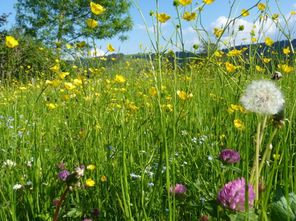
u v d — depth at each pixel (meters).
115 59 6.95
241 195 1.63
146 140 3.39
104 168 2.83
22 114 5.16
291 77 4.78
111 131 3.41
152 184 2.50
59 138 3.69
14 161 2.89
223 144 3.27
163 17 2.59
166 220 2.28
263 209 1.61
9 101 7.18
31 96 6.93
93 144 3.18
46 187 2.57
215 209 1.75
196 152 3.21
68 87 4.21
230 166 2.11
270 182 1.65
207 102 4.16
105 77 5.23
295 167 2.30
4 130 3.98
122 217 2.36
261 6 4.05
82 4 29.83
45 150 3.11
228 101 3.91
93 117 3.59
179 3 2.68
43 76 9.66
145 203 2.38
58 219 2.39
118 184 2.59
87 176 2.79
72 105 4.75
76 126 4.15
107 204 2.51
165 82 5.01
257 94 1.51
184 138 3.43
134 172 2.86
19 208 2.42
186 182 2.68
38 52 12.08
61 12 29.14
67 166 2.96
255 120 3.45
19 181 2.63
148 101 4.85
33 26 29.86
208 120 3.88
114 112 4.02
